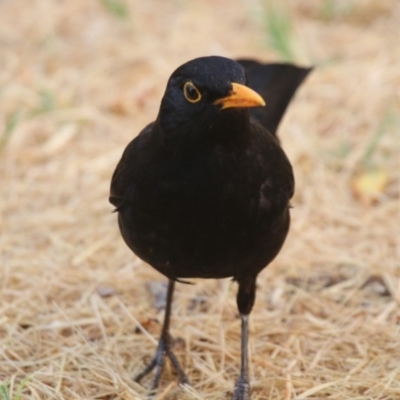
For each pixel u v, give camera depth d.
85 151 13.73
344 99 14.62
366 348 9.85
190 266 8.60
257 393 9.34
